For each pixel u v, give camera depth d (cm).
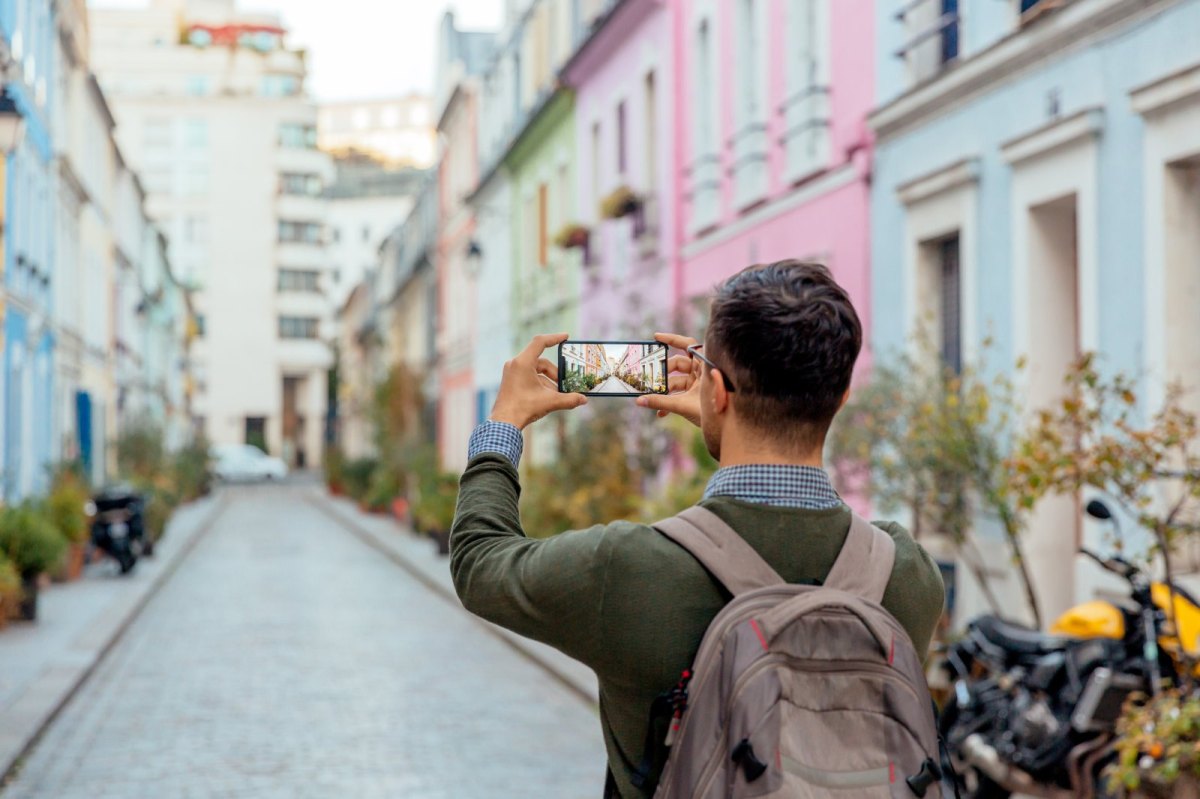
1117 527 577
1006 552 976
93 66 9125
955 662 659
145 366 4909
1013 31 963
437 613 1689
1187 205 807
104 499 2156
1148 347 816
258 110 8894
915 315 1156
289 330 9062
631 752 202
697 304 1498
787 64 1447
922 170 1142
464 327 4222
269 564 2475
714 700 187
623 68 2205
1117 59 848
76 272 3073
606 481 1666
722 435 212
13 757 823
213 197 8862
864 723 187
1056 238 973
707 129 1795
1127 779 521
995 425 868
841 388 207
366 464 4756
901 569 208
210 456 6016
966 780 662
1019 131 977
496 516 220
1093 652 581
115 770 823
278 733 939
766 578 197
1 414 2014
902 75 1177
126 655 1327
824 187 1356
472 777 805
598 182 2419
